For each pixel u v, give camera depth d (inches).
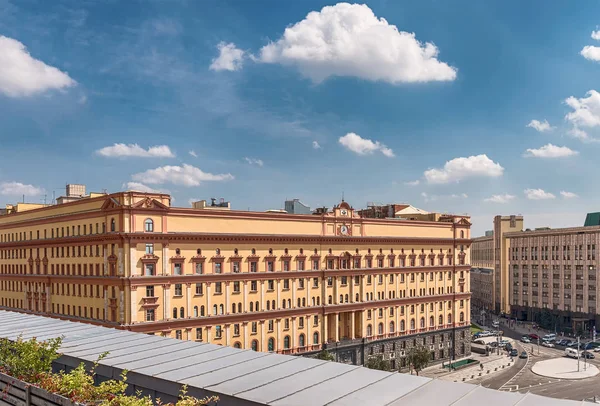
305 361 960.3
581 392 3560.5
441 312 4574.3
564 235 6589.6
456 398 746.8
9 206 4202.8
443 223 4650.6
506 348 5216.5
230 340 3208.7
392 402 737.0
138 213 2854.3
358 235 3983.8
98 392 700.7
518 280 7411.4
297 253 3604.8
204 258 3110.2
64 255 3307.1
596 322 6127.0
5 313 1769.2
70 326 1455.5
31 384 751.1
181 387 844.0
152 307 2881.4
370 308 4018.2
